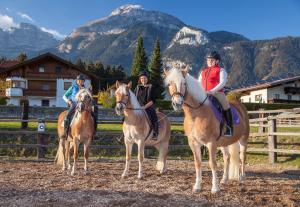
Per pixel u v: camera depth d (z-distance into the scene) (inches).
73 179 392.8
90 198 305.9
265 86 2182.6
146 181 382.9
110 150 687.1
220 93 334.3
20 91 2182.6
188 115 322.0
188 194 320.2
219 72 340.5
